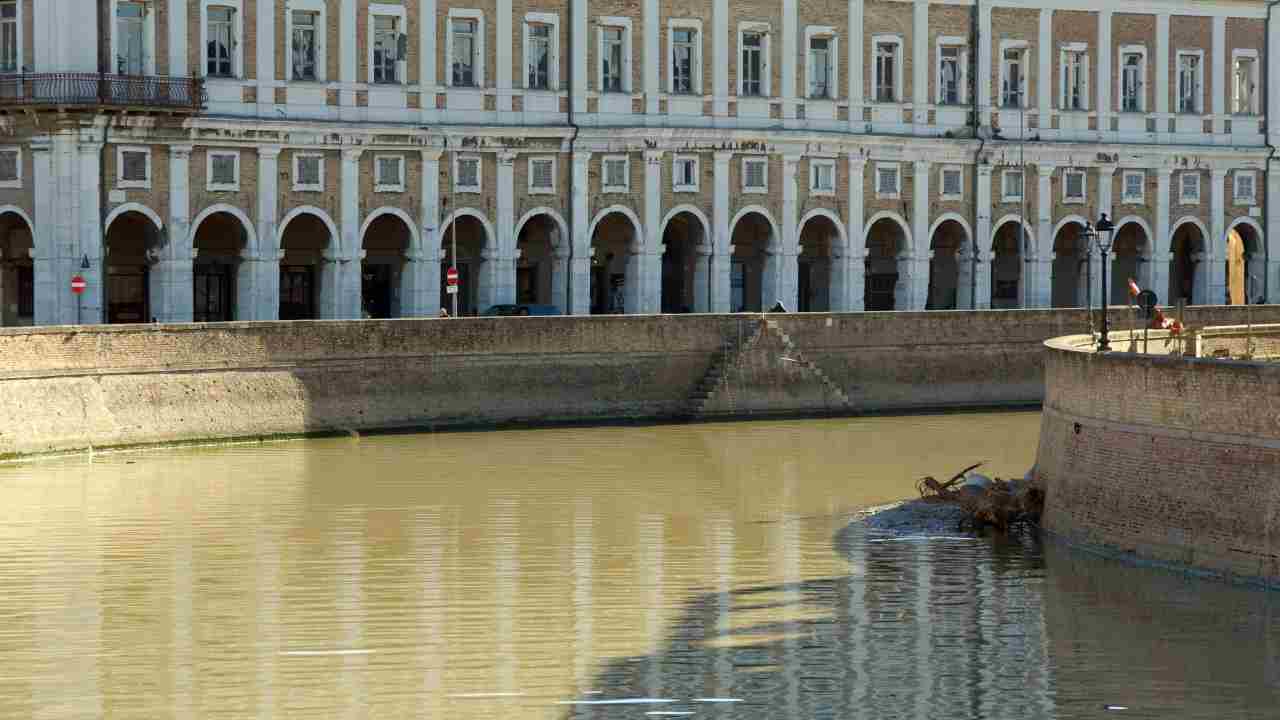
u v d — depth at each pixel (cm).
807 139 11806
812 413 10306
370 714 4491
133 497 7262
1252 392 5475
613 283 11906
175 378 8675
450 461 8350
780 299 11838
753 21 11731
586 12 11294
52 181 9925
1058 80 12531
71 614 5378
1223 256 13012
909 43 12150
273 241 10494
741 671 4838
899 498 7381
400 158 10850
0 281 10431
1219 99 12938
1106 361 6038
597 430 9581
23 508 7006
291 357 9019
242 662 4900
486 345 9562
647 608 5472
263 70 10438
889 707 4550
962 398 10694
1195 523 5672
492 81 11081
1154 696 4609
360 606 5484
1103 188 12675
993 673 4803
